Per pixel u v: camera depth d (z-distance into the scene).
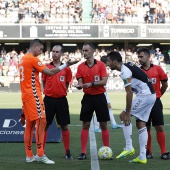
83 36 101.94
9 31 100.62
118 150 27.27
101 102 24.59
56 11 105.56
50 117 24.86
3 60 101.25
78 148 28.03
